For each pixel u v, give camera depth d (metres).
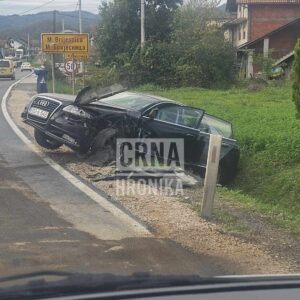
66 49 23.94
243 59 45.53
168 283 2.27
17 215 7.43
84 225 7.07
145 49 37.78
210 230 7.10
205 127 12.02
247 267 5.82
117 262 5.66
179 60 37.47
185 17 41.47
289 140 14.01
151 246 6.30
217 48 37.69
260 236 7.16
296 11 50.66
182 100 26.12
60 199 8.44
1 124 16.77
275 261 6.13
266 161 13.21
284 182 12.01
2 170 10.49
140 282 2.28
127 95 12.25
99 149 11.55
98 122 11.55
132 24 43.62
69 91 31.91
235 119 18.22
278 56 44.94
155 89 35.22
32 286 2.23
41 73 26.48
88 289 2.18
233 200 9.56
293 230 7.79
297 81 12.63
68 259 5.68
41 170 10.62
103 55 44.22
